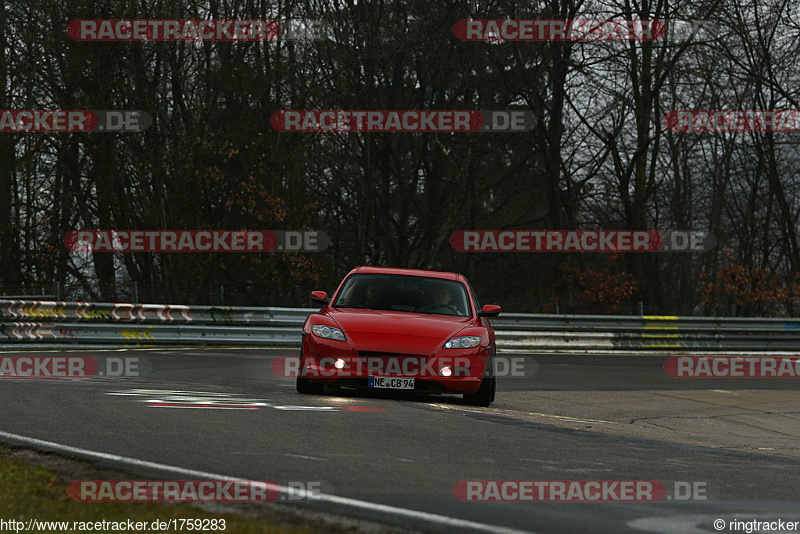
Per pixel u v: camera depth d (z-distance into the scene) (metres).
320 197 136.88
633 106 139.12
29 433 27.92
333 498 20.45
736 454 32.94
